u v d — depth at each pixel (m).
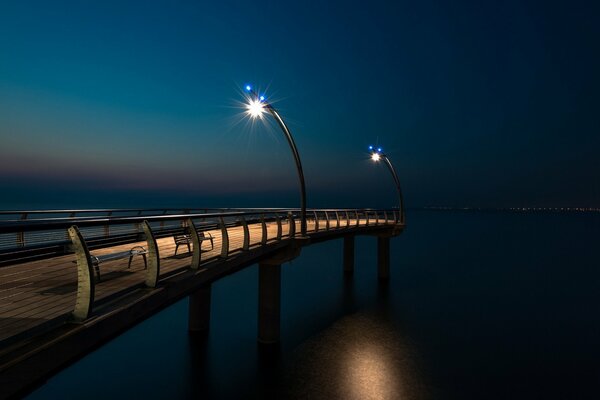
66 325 4.20
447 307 23.91
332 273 36.44
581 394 12.86
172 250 10.97
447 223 164.88
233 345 16.53
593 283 32.91
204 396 12.44
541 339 18.31
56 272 7.43
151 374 13.99
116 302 5.18
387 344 17.17
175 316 21.25
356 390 12.85
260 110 16.16
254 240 14.08
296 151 16.36
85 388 13.02
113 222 4.96
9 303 5.21
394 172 31.88
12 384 3.30
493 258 49.41
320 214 33.84
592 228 125.56
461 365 15.04
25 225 3.42
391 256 51.12
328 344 16.97
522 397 12.61
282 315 21.72
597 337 18.69
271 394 12.56
